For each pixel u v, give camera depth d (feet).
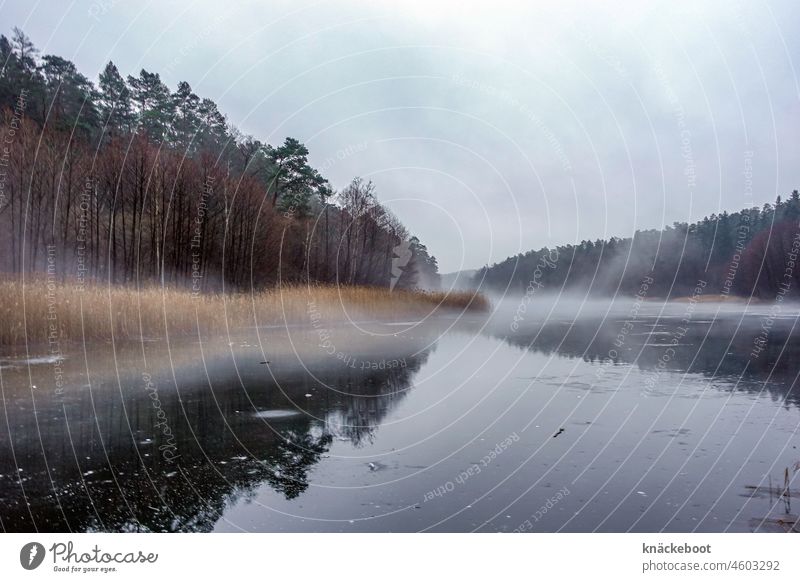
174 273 77.87
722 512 13.32
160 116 104.01
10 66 97.04
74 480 15.43
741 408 23.89
